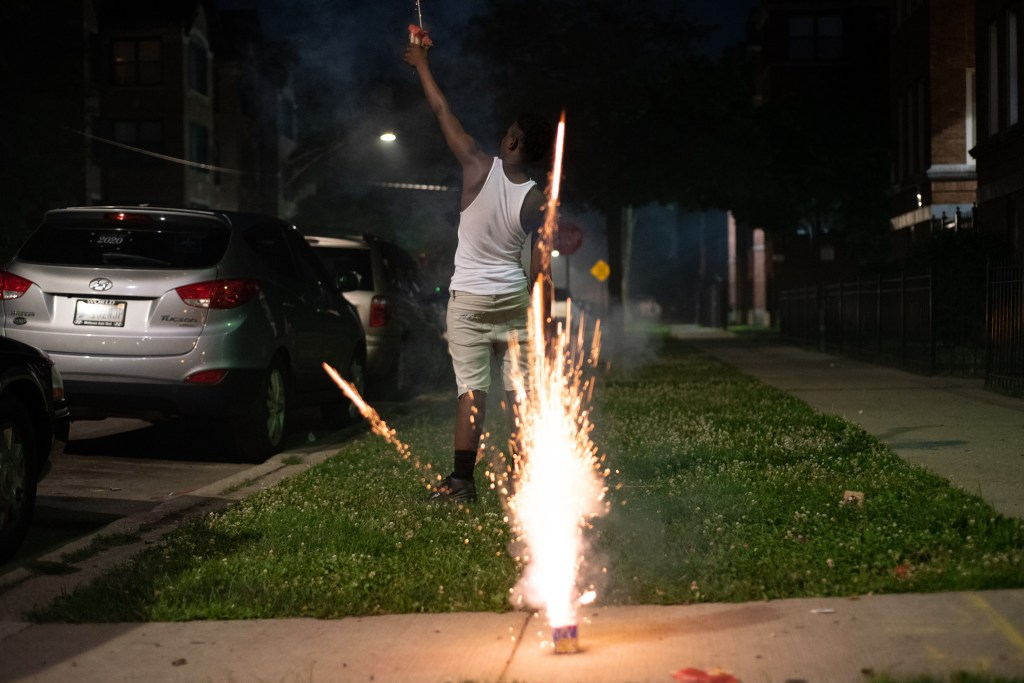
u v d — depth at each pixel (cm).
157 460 999
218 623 490
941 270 1839
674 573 541
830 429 1043
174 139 4447
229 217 988
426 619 491
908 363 1906
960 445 939
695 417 1177
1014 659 405
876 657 414
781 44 4631
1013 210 2044
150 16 4412
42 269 934
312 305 1101
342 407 1216
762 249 5494
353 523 661
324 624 486
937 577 505
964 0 2591
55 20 3088
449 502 720
